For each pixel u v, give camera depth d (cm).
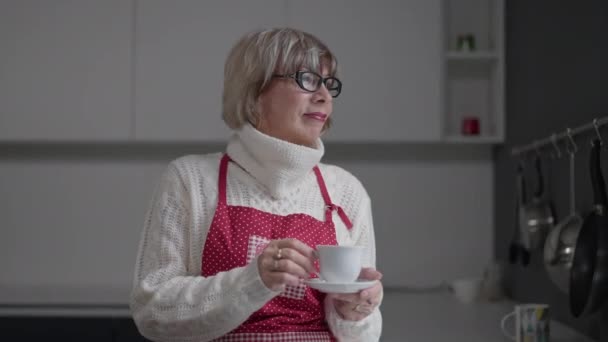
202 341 110
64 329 243
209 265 118
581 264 158
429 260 294
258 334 114
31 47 266
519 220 220
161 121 267
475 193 295
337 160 296
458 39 284
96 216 296
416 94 267
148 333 113
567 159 195
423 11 268
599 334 163
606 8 163
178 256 118
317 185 130
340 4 268
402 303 245
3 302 246
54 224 296
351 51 267
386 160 296
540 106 222
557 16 204
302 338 115
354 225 131
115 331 244
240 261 117
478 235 294
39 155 297
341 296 106
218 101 268
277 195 124
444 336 171
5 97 266
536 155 224
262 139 119
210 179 125
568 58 194
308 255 102
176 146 296
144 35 268
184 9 268
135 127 267
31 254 295
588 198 177
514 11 258
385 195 295
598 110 169
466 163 296
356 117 267
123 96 267
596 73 171
